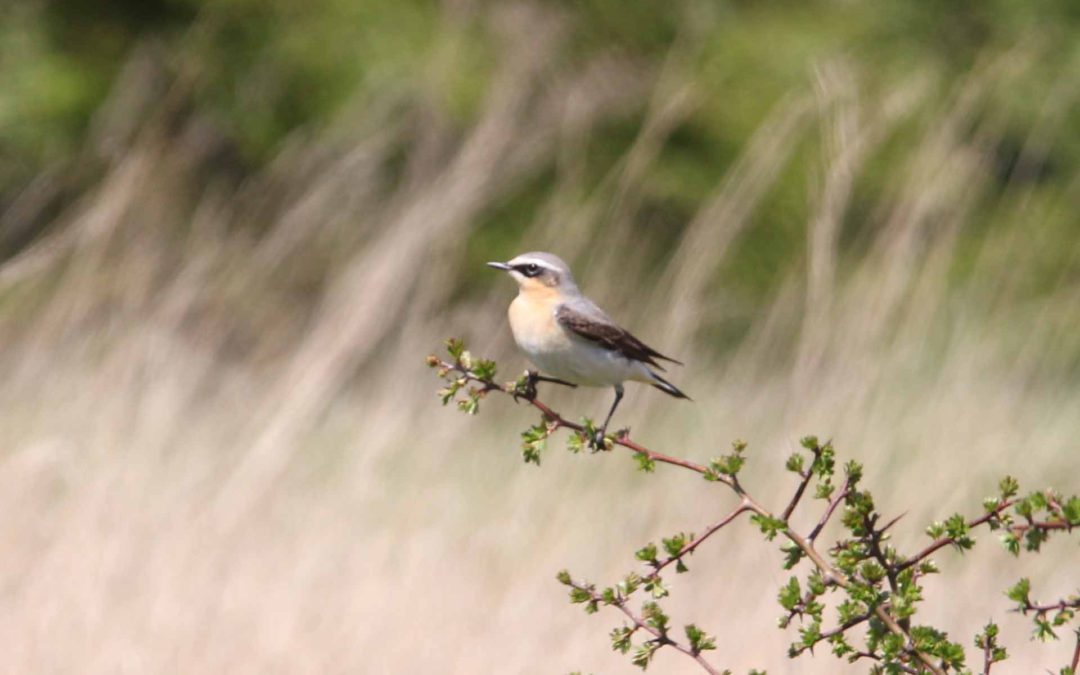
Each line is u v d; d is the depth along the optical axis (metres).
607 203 18.83
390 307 13.68
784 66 21.19
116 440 11.84
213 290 14.59
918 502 12.20
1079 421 13.89
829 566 5.39
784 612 10.58
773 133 18.30
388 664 9.86
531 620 10.54
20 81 18.77
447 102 18.19
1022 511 5.13
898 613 5.20
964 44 22.61
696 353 15.35
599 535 11.74
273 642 9.91
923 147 16.30
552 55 19.91
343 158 17.06
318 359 12.96
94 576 10.21
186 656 9.69
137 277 13.87
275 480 11.61
